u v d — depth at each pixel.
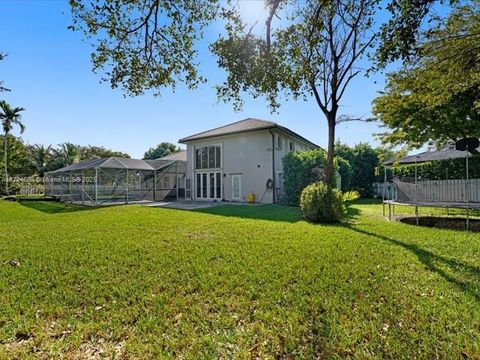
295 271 4.36
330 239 6.62
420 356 2.33
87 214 12.35
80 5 4.59
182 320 2.94
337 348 2.45
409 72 8.42
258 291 3.63
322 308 3.17
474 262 4.75
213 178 22.17
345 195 11.84
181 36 5.53
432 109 10.38
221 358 2.34
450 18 6.41
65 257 5.27
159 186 23.53
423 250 5.54
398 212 12.68
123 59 5.39
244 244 6.20
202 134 23.25
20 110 27.84
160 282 3.97
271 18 5.68
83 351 2.46
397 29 4.23
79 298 3.49
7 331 2.75
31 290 3.74
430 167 16.47
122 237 7.09
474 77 7.41
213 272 4.35
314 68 7.01
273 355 2.38
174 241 6.57
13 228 8.63
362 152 24.62
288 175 17.11
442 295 3.46
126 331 2.75
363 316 2.98
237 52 5.88
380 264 4.68
